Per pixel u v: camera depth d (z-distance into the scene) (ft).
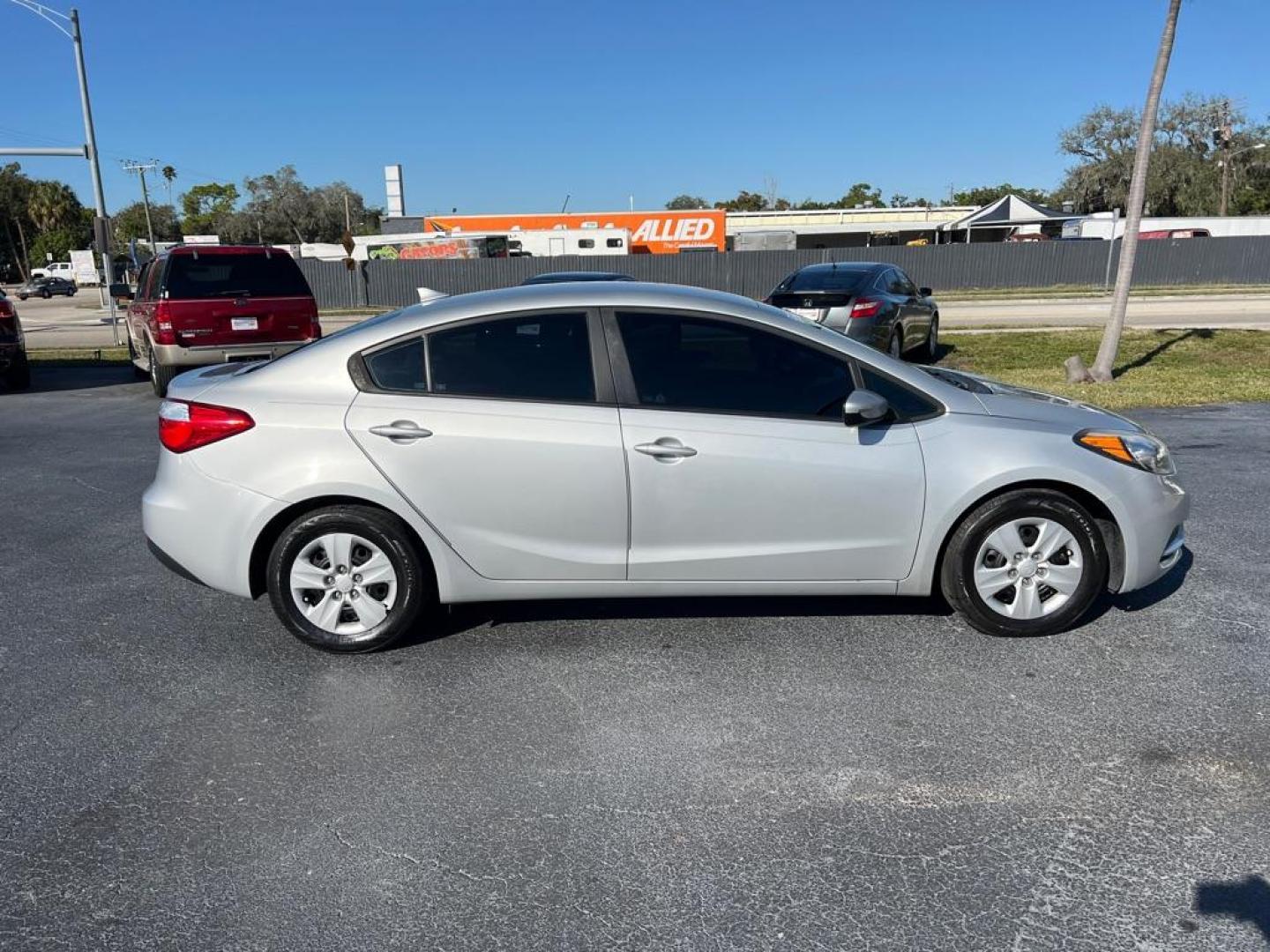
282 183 261.85
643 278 111.75
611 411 13.07
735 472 13.01
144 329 40.29
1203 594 15.33
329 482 12.98
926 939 8.05
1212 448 25.72
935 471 13.20
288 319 37.65
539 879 8.89
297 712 12.12
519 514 13.14
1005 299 96.53
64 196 339.16
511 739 11.40
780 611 15.03
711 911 8.43
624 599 15.58
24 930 8.30
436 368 13.26
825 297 39.96
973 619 13.73
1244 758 10.64
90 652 13.97
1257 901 8.43
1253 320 68.44
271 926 8.34
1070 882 8.71
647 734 11.44
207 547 13.34
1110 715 11.65
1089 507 13.71
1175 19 33.53
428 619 14.98
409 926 8.30
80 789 10.45
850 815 9.78
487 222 138.31
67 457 27.35
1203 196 185.47
